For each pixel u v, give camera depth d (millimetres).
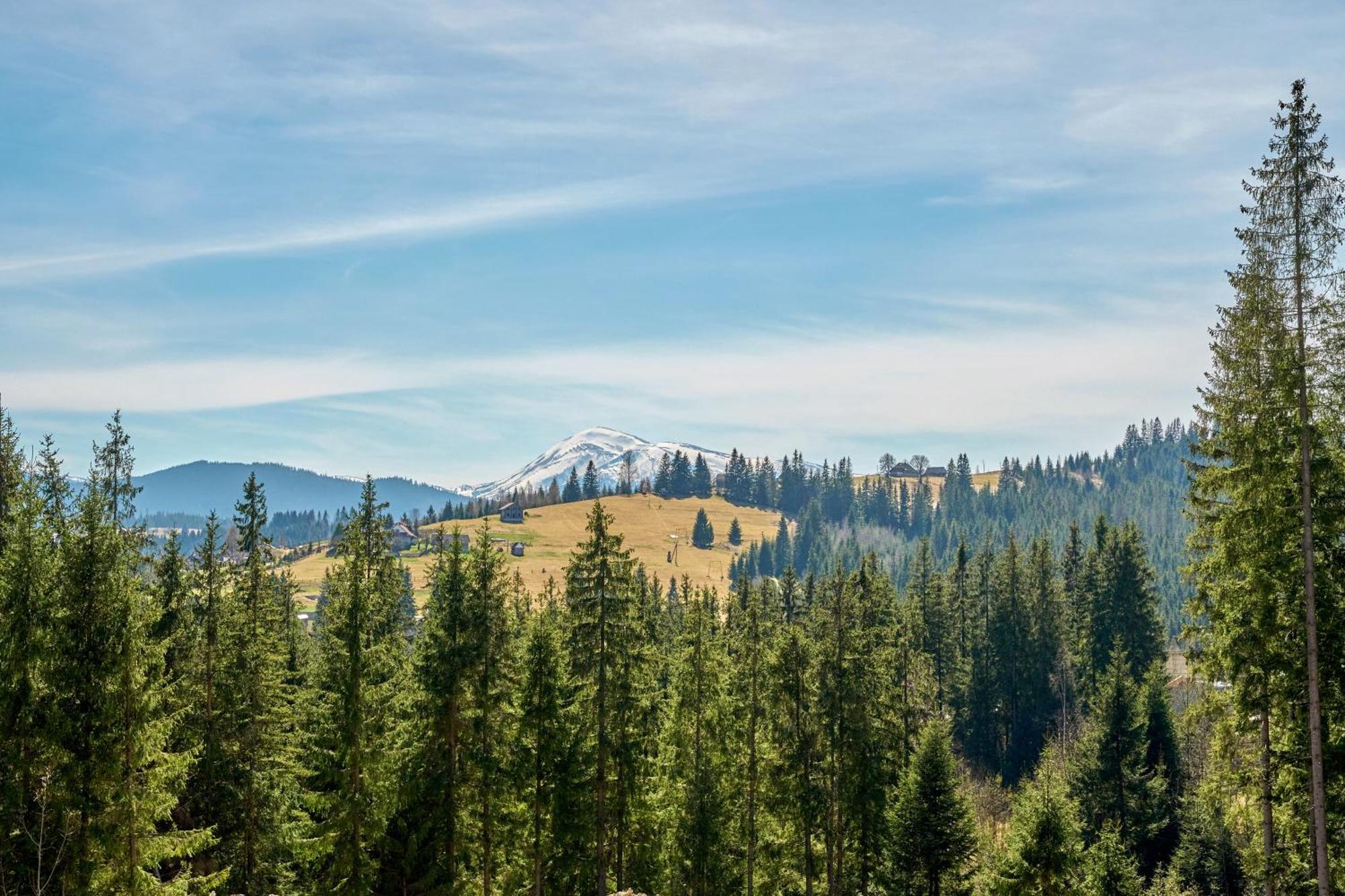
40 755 24891
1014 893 34781
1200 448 26469
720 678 46688
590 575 40188
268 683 39719
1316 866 24906
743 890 44500
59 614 25109
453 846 37312
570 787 38312
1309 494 23734
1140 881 38406
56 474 28375
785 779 42344
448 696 37406
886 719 44219
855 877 45094
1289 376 23438
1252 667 25594
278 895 37531
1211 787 27375
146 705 26500
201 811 37375
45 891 24969
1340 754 24578
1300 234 23141
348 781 34938
